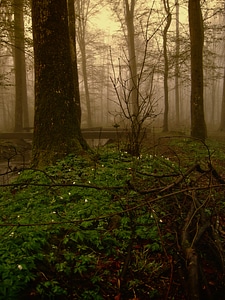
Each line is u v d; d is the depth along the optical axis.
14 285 3.14
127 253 4.09
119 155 7.85
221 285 3.61
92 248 4.24
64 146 7.55
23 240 3.88
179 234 4.27
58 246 4.09
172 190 5.33
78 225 4.45
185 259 3.68
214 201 5.03
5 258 3.49
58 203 5.23
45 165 7.28
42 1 7.57
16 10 16.86
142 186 5.76
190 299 3.21
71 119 7.84
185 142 13.23
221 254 3.78
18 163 12.44
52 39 7.64
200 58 14.25
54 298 3.31
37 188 5.86
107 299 3.50
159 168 6.96
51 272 3.63
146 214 4.89
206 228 4.10
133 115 8.09
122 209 4.96
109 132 18.12
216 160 10.30
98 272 3.84
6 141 16.62
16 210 5.07
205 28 19.66
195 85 14.30
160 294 3.58
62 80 7.75
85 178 6.18
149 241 4.45
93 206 4.96
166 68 21.16
